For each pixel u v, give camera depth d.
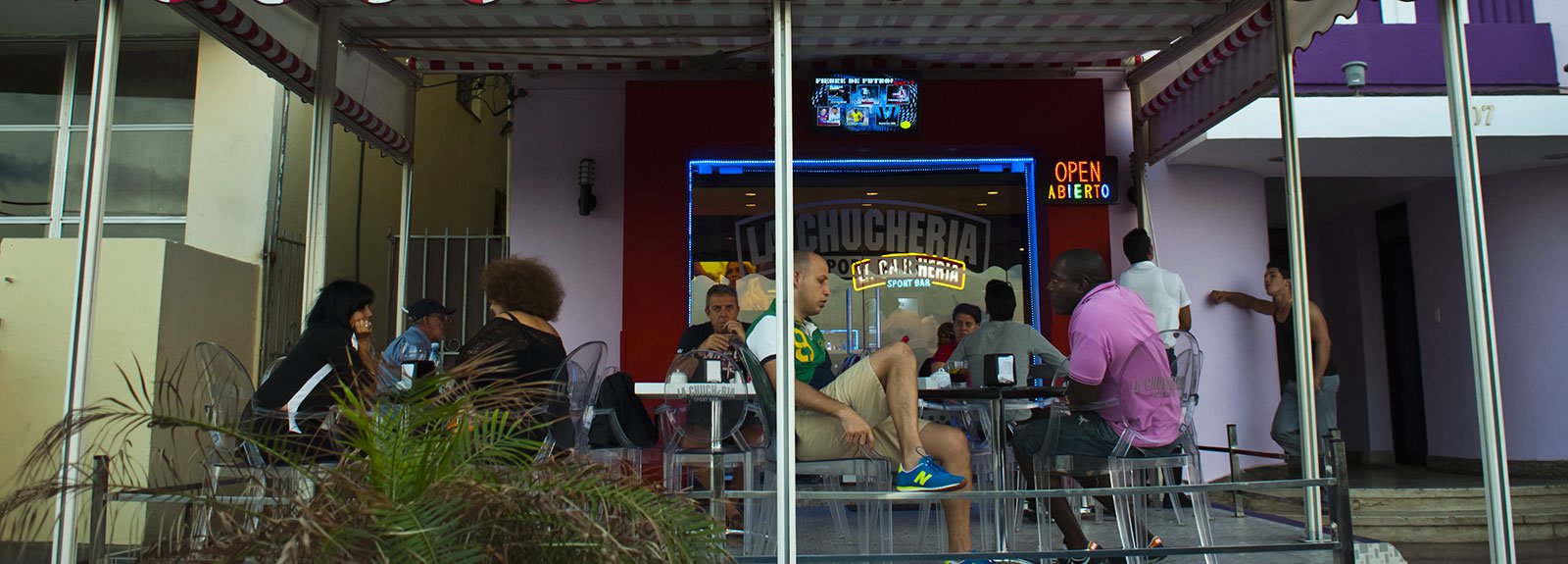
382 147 6.59
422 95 9.91
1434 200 8.75
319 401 3.66
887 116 6.98
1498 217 8.30
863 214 7.37
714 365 3.81
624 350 6.96
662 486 2.38
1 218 7.38
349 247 8.54
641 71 7.23
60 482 2.29
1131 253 6.64
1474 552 5.94
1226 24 5.55
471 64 7.05
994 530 4.59
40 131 7.44
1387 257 9.88
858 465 3.85
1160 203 7.37
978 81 7.19
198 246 7.13
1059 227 7.15
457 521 1.94
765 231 7.25
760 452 4.06
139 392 5.71
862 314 7.34
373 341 9.02
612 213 7.18
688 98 7.14
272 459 2.77
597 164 7.21
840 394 3.84
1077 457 4.01
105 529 2.54
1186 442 4.20
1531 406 8.02
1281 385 8.40
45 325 5.82
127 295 5.84
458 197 10.88
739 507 5.24
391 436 2.13
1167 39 6.15
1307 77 7.39
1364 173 8.03
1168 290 6.62
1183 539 5.06
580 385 3.90
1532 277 8.08
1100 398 3.93
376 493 1.95
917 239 7.37
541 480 2.12
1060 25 5.87
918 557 3.48
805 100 7.14
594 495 2.13
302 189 7.66
